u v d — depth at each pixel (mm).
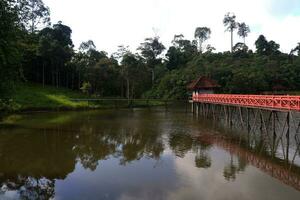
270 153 22094
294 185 15312
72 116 47531
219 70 81750
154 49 111750
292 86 82812
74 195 14453
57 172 17859
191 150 23109
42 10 75938
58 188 15336
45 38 72812
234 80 76188
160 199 13836
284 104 24141
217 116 47188
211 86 53469
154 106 69500
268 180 16062
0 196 14492
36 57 72188
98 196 14273
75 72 78000
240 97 33125
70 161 20234
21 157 21234
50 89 70625
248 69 84875
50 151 23094
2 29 28422
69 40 94812
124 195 14352
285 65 90438
